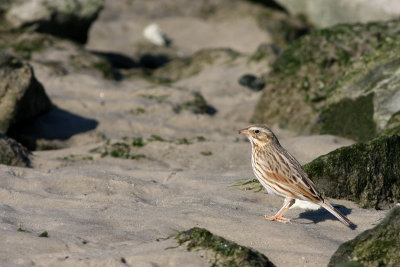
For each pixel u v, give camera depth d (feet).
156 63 83.87
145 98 57.21
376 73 45.70
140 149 43.39
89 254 23.63
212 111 59.11
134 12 102.63
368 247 23.18
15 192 31.01
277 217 28.58
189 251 23.59
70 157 41.63
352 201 32.12
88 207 29.84
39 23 71.41
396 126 40.60
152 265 22.75
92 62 67.31
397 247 22.79
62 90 58.18
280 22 92.38
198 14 102.27
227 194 32.63
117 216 28.55
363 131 45.62
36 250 23.91
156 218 28.17
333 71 53.31
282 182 28.78
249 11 98.68
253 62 70.44
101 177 34.12
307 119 52.29
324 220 29.14
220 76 69.51
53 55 66.90
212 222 27.61
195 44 92.38
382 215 29.45
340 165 31.73
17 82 45.62
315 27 94.38
